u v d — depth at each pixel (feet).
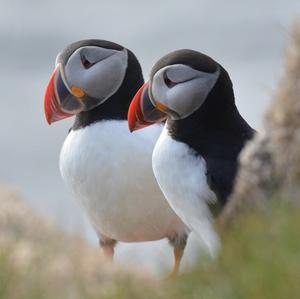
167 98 47.83
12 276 33.55
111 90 52.75
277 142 34.09
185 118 47.50
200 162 46.34
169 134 47.73
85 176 52.60
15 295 33.01
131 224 53.47
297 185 33.63
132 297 32.89
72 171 53.11
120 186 52.19
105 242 56.03
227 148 46.85
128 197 52.37
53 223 43.04
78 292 33.60
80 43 53.06
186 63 47.80
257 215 33.22
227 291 30.68
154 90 48.34
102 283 35.29
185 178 46.34
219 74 47.98
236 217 35.24
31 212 45.52
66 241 39.14
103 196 52.65
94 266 36.22
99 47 52.75
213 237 46.09
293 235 30.32
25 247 37.45
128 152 51.83
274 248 30.50
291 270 29.45
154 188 52.03
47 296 33.14
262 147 34.55
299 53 34.19
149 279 34.71
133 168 51.85
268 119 34.60
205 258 32.63
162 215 52.70
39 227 42.24
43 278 33.96
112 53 52.90
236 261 31.50
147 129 52.19
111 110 52.70
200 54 48.52
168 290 32.58
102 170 52.11
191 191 46.11
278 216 31.81
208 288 31.50
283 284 29.32
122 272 36.01
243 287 30.17
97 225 54.80
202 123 47.44
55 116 53.21
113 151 51.93
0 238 38.96
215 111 47.67
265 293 29.48
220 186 45.50
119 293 33.09
